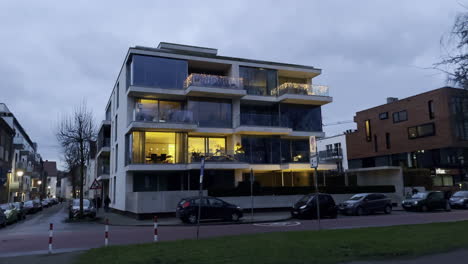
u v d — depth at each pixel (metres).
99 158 42.16
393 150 41.75
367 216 21.86
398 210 26.36
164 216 22.33
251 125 26.81
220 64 27.75
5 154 42.00
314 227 15.68
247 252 8.58
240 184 24.75
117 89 31.75
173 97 26.39
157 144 25.09
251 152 27.56
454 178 35.84
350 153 48.09
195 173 25.94
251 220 19.53
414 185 32.41
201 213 18.80
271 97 28.34
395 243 9.62
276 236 11.26
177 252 8.70
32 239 13.61
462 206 27.67
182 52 26.64
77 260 8.39
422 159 38.22
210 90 25.38
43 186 89.69
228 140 27.64
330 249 8.94
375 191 29.02
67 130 25.62
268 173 28.84
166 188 25.69
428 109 37.91
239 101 27.56
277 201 25.14
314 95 28.73
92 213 24.66
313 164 13.82
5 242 13.00
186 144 25.48
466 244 9.52
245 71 28.30
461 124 12.71
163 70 25.78
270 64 29.06
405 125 40.47
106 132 37.44
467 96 11.78
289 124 29.02
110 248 9.73
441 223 14.57
